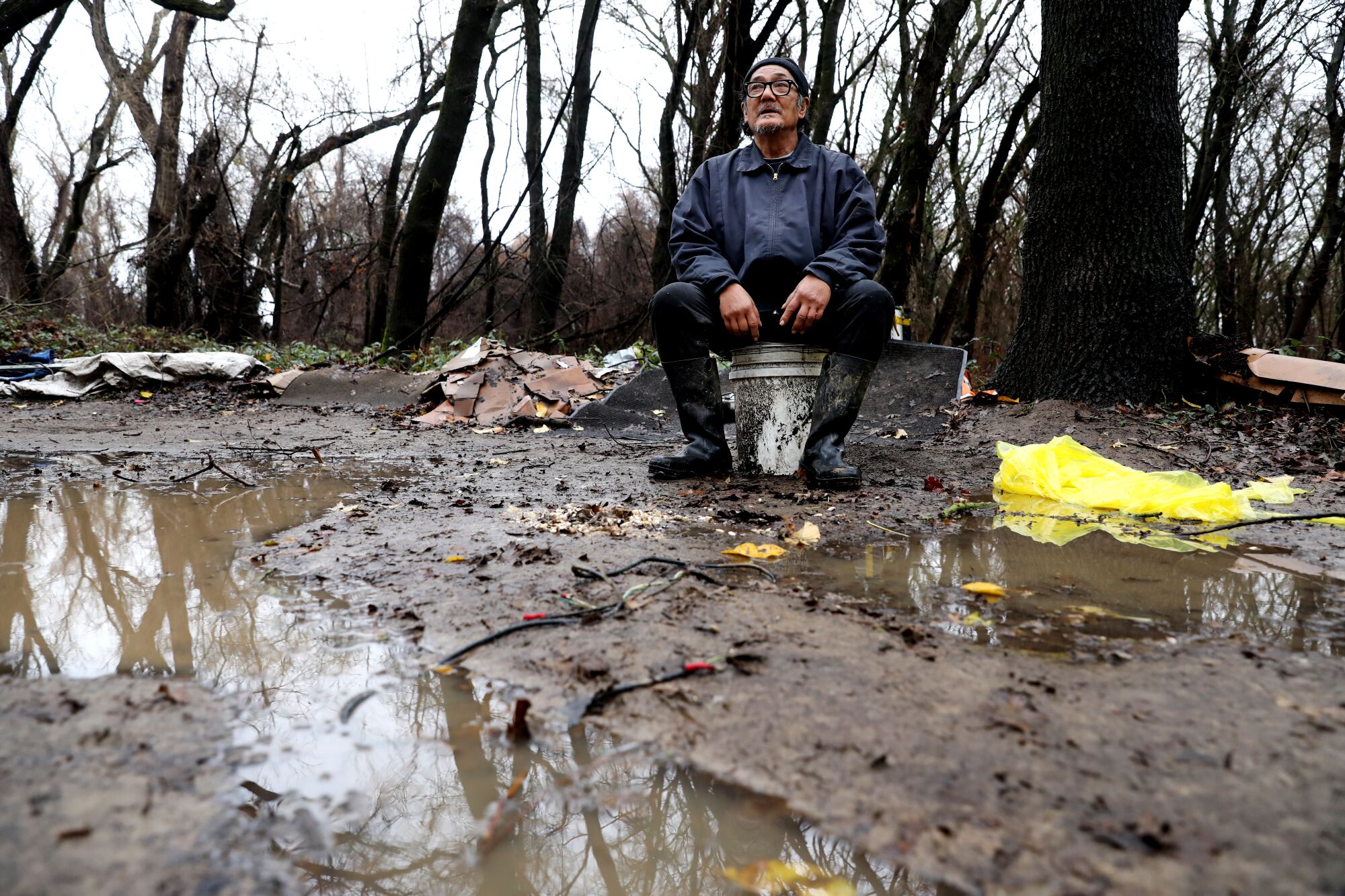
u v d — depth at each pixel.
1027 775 1.10
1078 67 5.23
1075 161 5.27
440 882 1.00
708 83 10.65
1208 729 1.22
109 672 1.48
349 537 2.51
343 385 7.16
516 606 1.80
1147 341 5.22
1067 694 1.35
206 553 2.36
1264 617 1.76
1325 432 4.48
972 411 5.06
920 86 10.83
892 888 0.93
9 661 1.54
